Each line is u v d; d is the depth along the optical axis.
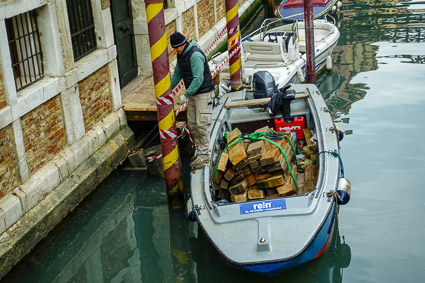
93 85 7.69
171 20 10.15
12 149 6.25
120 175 8.06
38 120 6.64
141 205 7.45
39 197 6.58
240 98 8.07
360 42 12.91
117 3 8.85
